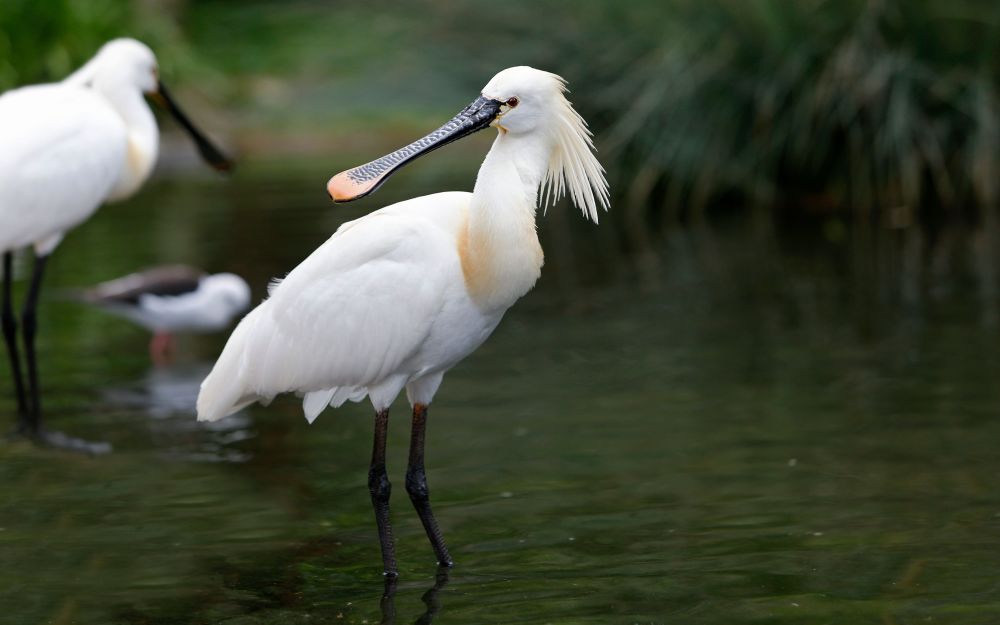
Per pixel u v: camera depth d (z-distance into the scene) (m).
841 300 15.77
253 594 7.84
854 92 21.20
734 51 21.94
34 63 30.56
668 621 7.23
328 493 9.80
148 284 14.53
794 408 11.39
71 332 15.45
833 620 7.16
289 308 8.41
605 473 9.91
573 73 22.86
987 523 8.55
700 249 19.70
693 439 10.66
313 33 35.69
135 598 7.81
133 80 13.56
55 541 8.79
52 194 12.34
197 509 9.44
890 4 21.12
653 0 22.42
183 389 12.88
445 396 12.39
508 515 9.11
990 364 12.45
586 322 15.32
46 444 11.08
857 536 8.43
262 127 30.69
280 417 11.91
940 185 21.52
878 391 11.77
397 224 8.28
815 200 23.03
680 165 22.47
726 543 8.41
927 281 16.56
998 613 7.17
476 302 8.27
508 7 23.17
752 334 14.29
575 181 8.49
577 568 8.09
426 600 7.67
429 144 8.09
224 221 21.48
